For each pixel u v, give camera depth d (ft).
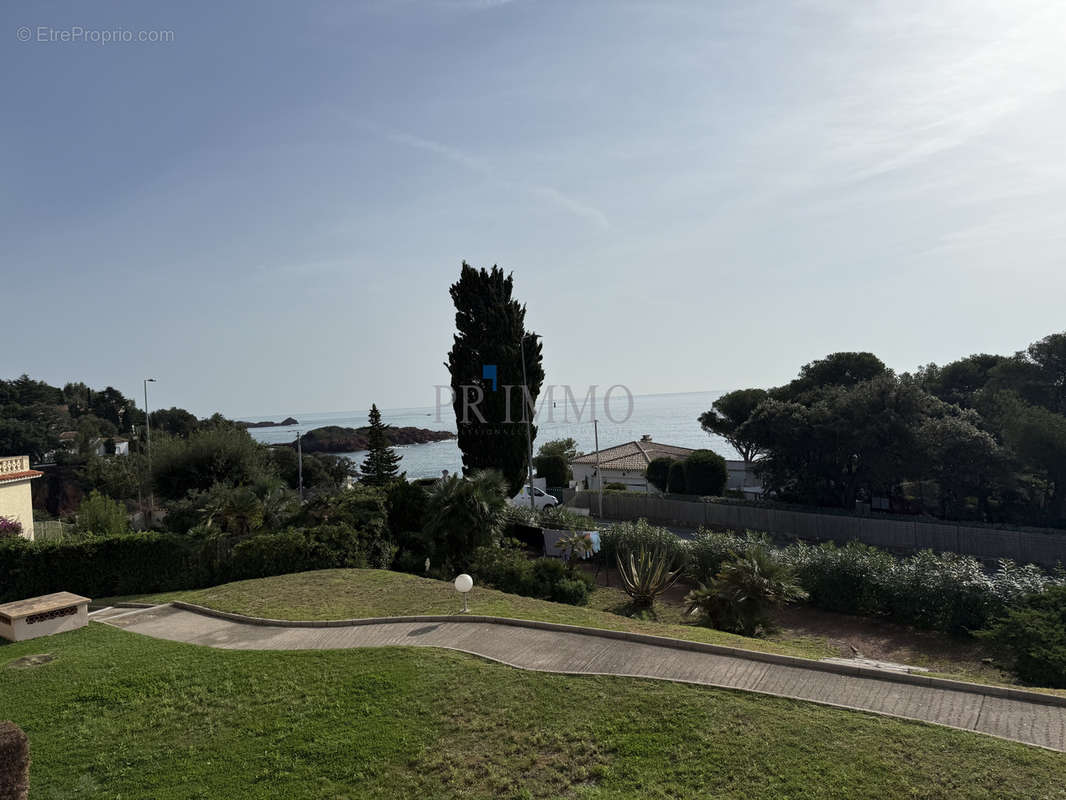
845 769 22.67
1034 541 73.92
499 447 93.91
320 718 28.45
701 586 54.39
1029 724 25.57
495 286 95.40
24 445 218.18
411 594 48.93
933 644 51.47
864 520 88.07
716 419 161.48
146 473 122.93
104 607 54.29
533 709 28.19
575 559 72.23
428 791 23.09
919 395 92.27
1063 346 92.27
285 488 84.58
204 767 25.14
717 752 24.18
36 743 27.22
